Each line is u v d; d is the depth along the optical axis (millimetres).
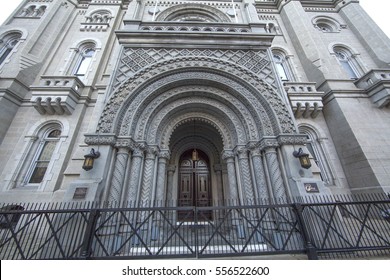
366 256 5562
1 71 10750
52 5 13633
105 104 7793
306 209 6246
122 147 7285
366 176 8836
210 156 12016
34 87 9656
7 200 7996
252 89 8695
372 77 10781
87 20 14344
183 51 9625
